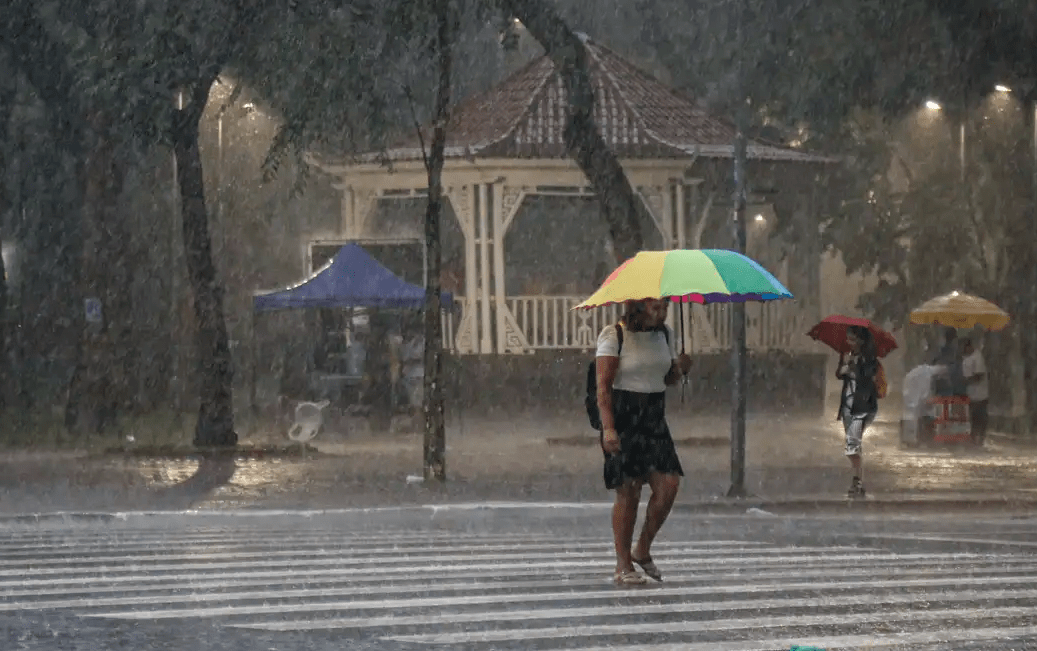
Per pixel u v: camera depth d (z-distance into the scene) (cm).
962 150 7025
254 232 10019
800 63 6406
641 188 6988
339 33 4500
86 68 5262
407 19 4428
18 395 7350
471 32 5953
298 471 4728
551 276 7925
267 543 2977
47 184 7388
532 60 7512
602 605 2073
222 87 8512
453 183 6950
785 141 7944
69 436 6125
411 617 1969
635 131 6988
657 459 2294
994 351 6912
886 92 6531
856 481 3897
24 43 6431
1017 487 4153
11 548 2878
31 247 7744
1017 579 2348
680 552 2772
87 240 6366
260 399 8088
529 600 2122
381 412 6431
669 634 1830
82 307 6378
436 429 4331
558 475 4609
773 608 2038
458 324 7031
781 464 4894
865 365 3903
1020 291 6838
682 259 2369
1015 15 6225
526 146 6844
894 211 7231
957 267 7156
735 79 6388
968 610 2017
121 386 6800
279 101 4738
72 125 6612
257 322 8850
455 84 4997
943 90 6588
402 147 7050
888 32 6359
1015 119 6819
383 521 3619
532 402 6969
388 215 7962
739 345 3950
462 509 3656
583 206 7900
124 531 3309
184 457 5247
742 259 2422
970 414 5550
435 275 4372
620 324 2327
